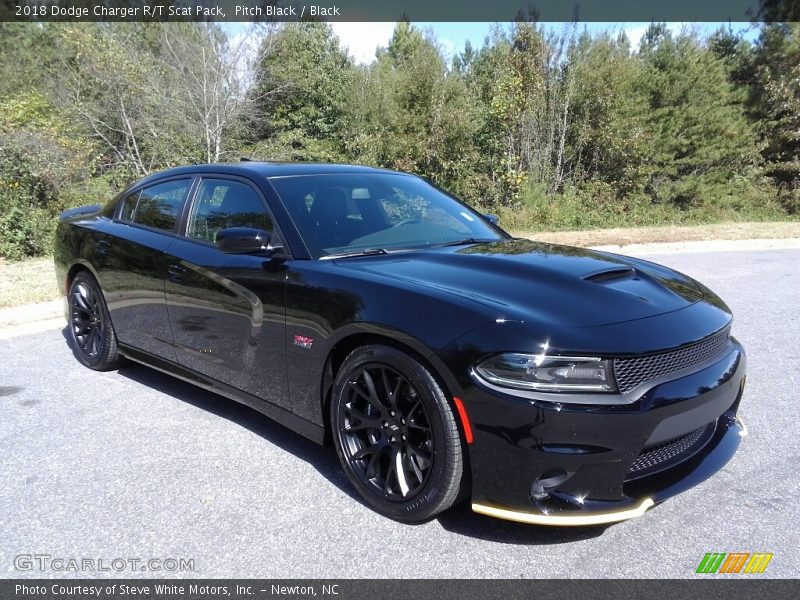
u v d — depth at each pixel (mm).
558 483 2271
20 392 4242
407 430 2604
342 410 2824
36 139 9992
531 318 2385
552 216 14578
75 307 4789
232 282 3303
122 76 16672
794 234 12602
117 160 16953
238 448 3379
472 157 15266
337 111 20000
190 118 17609
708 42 20547
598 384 2260
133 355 4273
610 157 16844
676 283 3104
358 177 3857
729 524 2631
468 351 2340
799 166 17672
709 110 17578
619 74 16469
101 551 2473
